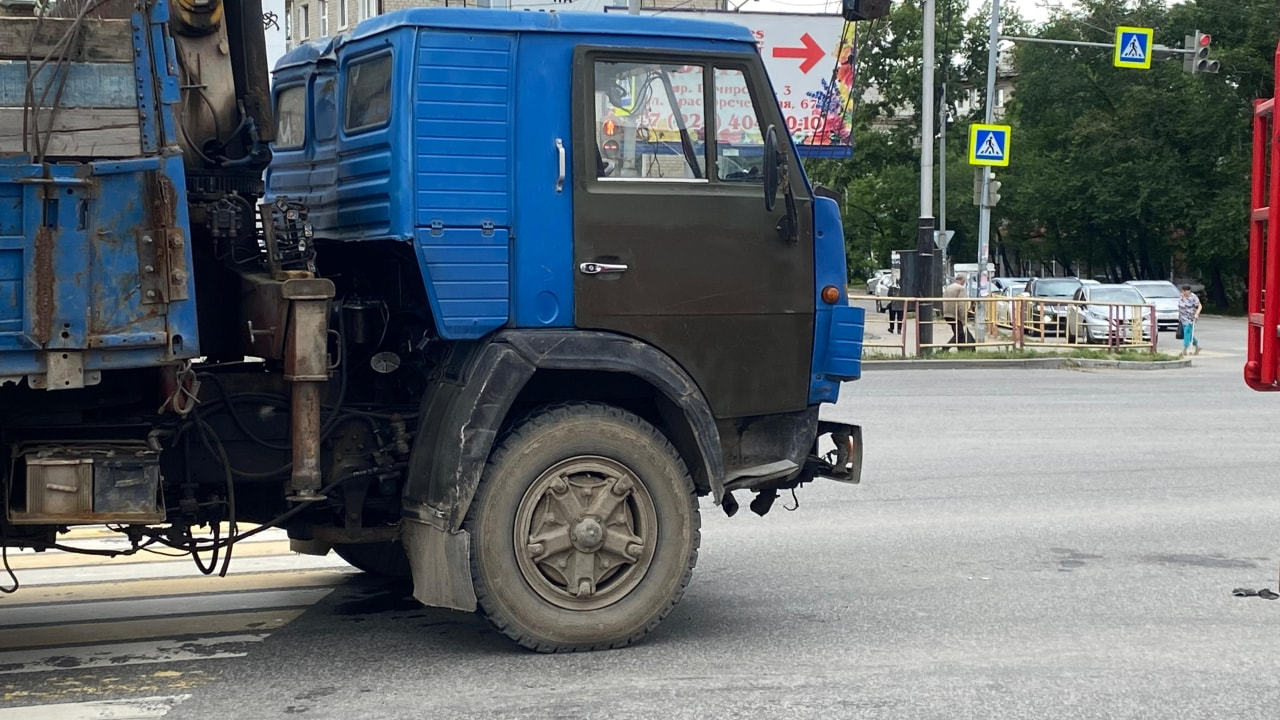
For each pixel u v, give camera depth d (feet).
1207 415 53.01
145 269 16.02
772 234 20.03
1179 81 184.75
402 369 20.27
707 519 30.45
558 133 18.67
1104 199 188.44
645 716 16.16
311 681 17.63
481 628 20.51
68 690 17.19
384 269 20.15
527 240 18.53
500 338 18.38
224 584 23.48
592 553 18.84
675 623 21.02
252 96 19.54
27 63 15.39
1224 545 27.78
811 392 20.53
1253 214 18.28
